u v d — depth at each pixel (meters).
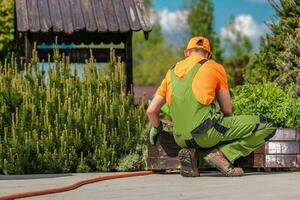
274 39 16.86
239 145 10.82
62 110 13.38
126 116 13.72
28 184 10.21
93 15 17.92
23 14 17.66
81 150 13.38
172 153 11.66
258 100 12.88
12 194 8.49
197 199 8.05
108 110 13.65
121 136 13.59
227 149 10.80
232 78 25.97
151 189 9.23
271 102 12.77
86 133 13.38
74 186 9.55
